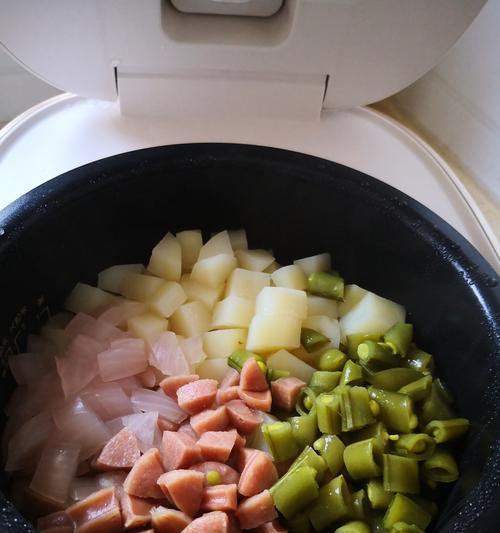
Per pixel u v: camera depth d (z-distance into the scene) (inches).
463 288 29.6
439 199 36.3
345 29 31.8
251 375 30.5
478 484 24.0
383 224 32.9
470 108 42.4
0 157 35.0
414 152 38.2
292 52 33.2
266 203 35.3
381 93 36.4
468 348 29.8
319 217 35.1
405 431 29.6
